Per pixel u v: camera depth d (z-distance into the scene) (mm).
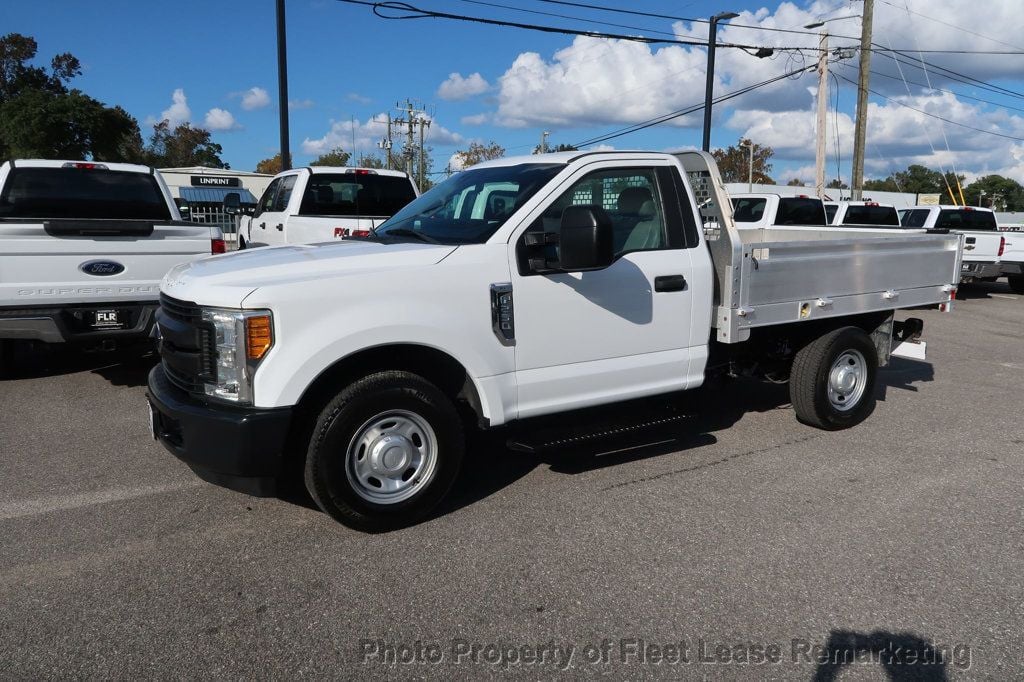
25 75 49438
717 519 4363
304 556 3871
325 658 3031
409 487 4191
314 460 3885
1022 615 3404
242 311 3697
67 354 8609
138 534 4105
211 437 3746
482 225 4480
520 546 4000
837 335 5918
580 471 5117
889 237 6074
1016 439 6027
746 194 16969
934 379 8211
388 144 55000
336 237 9984
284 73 14805
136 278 6836
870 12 23000
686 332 5039
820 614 3391
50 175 7980
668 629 3262
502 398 4363
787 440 5867
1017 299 16797
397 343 3971
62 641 3121
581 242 3980
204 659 3016
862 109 23750
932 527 4297
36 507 4441
